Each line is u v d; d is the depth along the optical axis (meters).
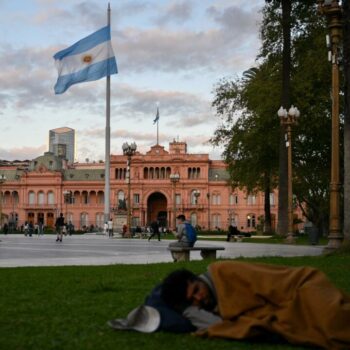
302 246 32.94
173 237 57.53
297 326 5.70
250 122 51.94
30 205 141.25
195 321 6.20
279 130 46.88
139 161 135.38
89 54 49.56
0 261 20.27
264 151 50.84
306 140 49.44
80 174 141.75
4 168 151.12
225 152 57.44
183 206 133.62
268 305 5.99
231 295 6.08
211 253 20.34
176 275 6.34
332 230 21.16
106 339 6.06
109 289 10.73
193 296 6.21
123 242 42.12
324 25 41.66
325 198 55.78
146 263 18.33
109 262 19.64
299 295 5.78
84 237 56.81
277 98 45.50
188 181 133.88
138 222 134.12
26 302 9.02
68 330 6.65
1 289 10.74
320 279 5.93
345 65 21.11
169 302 6.39
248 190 59.19
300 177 53.12
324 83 44.16
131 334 6.27
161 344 5.80
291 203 38.00
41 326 6.91
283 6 39.75
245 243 38.31
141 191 134.75
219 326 6.02
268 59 47.44
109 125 57.12
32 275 13.66
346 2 21.14
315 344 5.50
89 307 8.45
